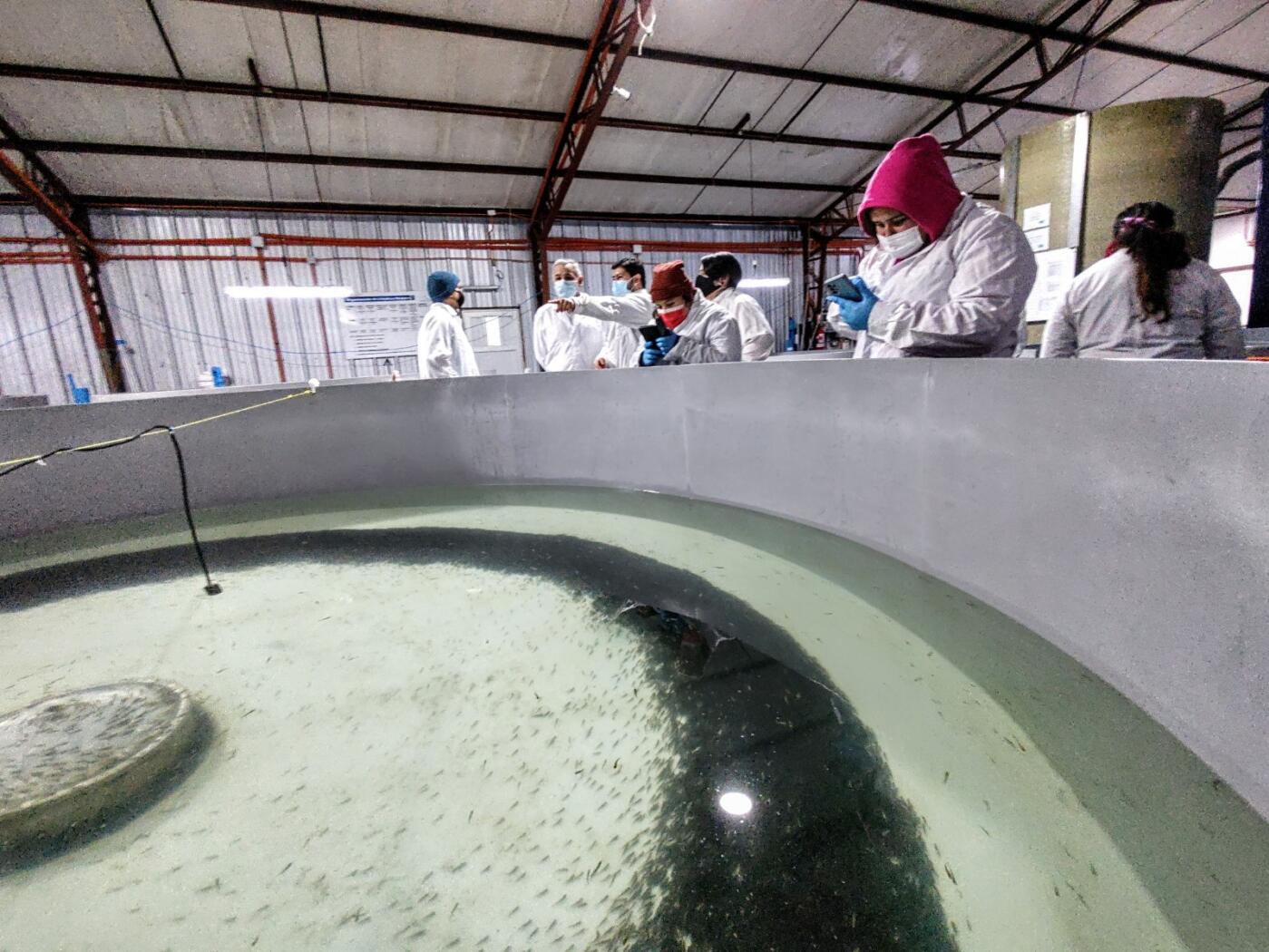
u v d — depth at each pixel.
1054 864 0.65
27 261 5.91
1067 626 0.93
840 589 1.38
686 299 2.16
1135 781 0.71
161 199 6.08
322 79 4.93
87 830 0.83
